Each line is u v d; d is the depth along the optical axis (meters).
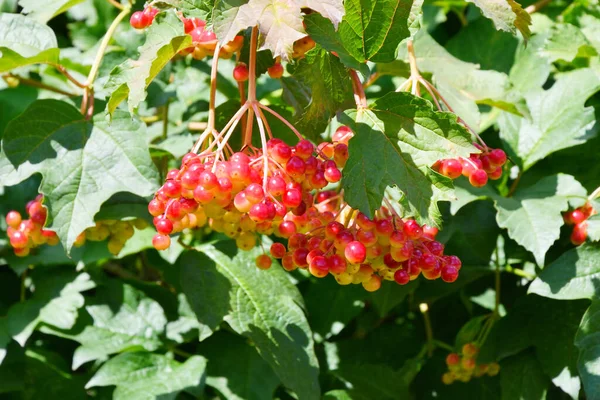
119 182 0.62
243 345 0.70
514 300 0.70
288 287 0.68
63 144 0.62
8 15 0.66
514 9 0.60
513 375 0.68
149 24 0.61
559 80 0.70
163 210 0.55
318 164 0.55
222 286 0.67
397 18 0.55
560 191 0.66
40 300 0.70
